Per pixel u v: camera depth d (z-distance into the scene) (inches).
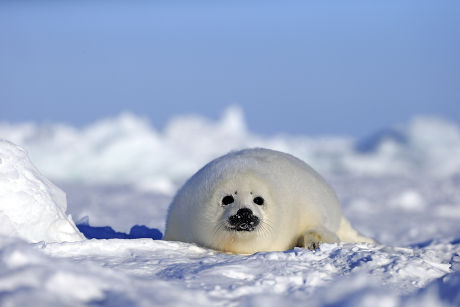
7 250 398.9
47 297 340.2
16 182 567.2
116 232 849.5
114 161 2657.5
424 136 3191.4
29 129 2819.9
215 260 517.0
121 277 396.5
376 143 3253.0
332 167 3026.6
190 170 2642.7
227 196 687.1
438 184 2316.7
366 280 442.0
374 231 1196.5
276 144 2962.6
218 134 2861.7
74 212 1257.4
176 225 740.7
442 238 1064.2
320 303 389.7
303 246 749.9
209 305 378.0
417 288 464.1
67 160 2650.1
